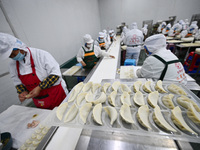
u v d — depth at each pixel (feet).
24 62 2.79
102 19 21.67
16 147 1.91
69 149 1.39
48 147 1.42
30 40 5.64
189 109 1.47
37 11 6.13
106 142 1.43
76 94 2.08
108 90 2.21
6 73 4.51
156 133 1.25
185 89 1.99
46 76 3.10
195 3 16.20
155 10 18.13
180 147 1.28
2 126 2.40
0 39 2.02
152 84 2.21
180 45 8.36
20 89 3.17
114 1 19.27
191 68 7.43
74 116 1.59
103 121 1.47
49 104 3.43
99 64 4.96
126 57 9.64
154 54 3.20
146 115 1.49
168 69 2.85
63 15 8.91
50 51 7.38
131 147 1.34
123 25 19.10
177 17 17.80
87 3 14.42
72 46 10.71
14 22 4.74
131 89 2.19
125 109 1.57
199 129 1.25
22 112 2.77
